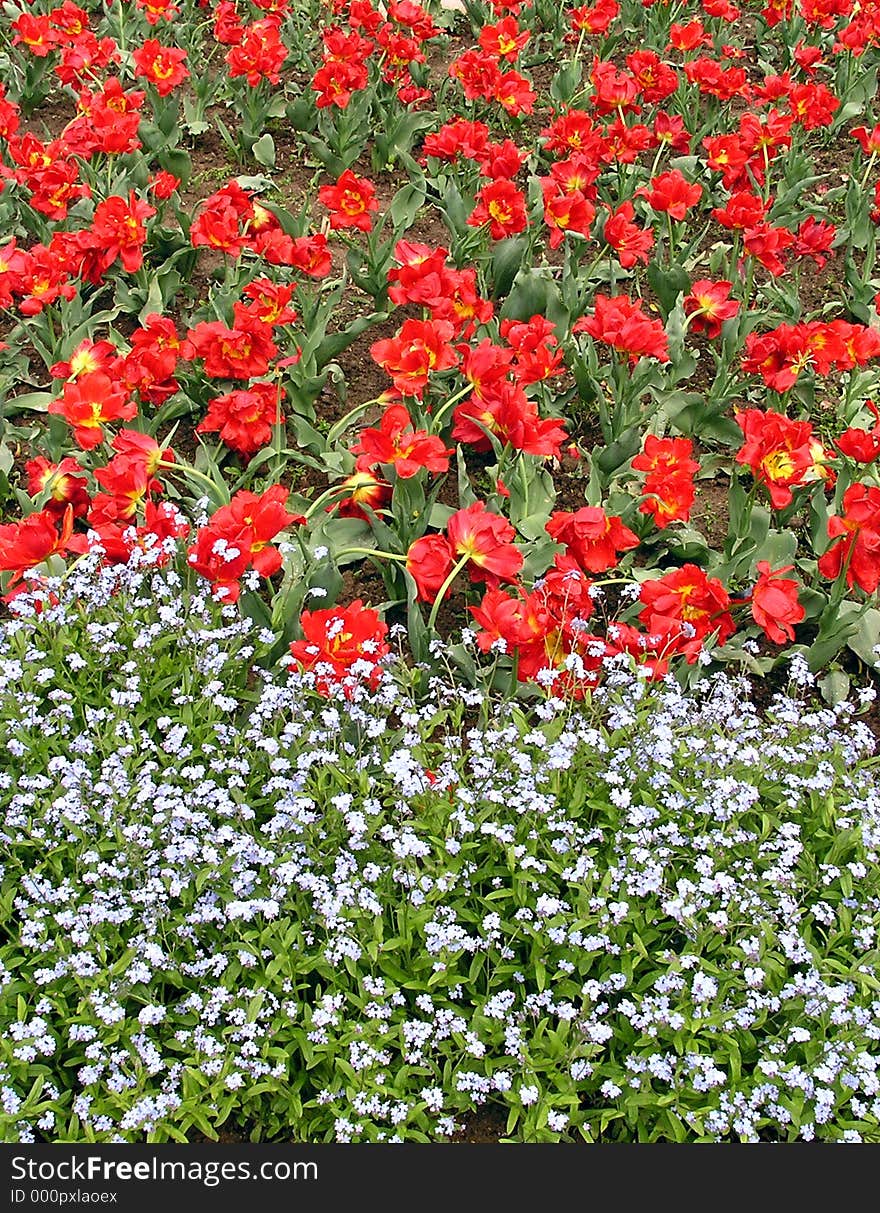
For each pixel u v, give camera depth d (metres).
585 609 2.64
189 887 2.47
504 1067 2.38
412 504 2.80
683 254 3.23
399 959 2.44
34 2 3.92
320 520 2.88
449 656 2.73
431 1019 2.43
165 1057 2.41
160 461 2.77
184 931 2.42
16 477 2.99
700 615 2.68
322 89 3.46
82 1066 2.40
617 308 2.92
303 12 4.01
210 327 2.88
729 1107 2.34
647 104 3.73
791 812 2.55
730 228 3.24
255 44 3.48
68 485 2.82
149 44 3.39
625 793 2.48
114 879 2.46
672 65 3.95
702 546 2.86
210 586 2.67
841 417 3.11
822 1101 2.32
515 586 2.73
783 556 2.87
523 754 2.51
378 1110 2.33
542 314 3.12
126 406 2.81
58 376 2.93
